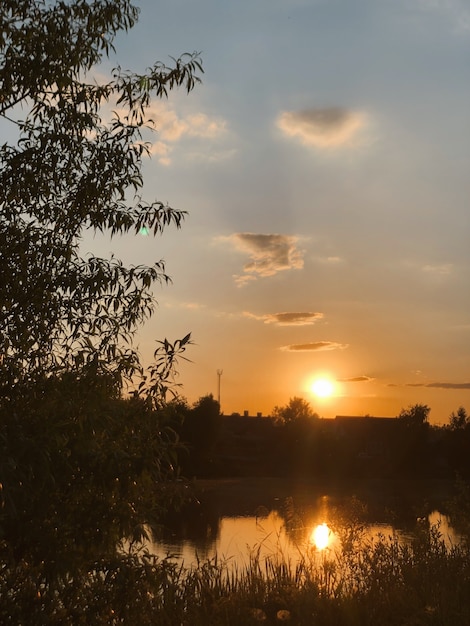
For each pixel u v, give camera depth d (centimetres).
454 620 696
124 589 539
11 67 618
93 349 572
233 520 2994
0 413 497
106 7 671
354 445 9100
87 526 504
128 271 617
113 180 654
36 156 618
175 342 576
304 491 5697
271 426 10656
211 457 6919
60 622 517
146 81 673
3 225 602
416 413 8756
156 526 564
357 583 823
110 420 522
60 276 591
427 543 955
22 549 498
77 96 654
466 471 7719
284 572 824
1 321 565
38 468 450
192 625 669
